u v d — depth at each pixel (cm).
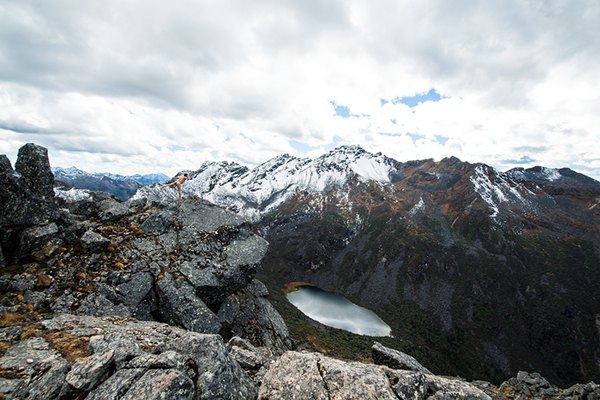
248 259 3438
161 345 1484
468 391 1498
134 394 1131
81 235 2955
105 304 2430
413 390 1419
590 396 2808
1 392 1170
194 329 2658
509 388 3175
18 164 2702
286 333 3856
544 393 3011
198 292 2936
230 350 1855
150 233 3278
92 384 1202
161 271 2909
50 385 1206
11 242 2497
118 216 3394
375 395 1327
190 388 1198
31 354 1452
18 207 2548
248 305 3697
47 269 2492
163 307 2714
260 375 1634
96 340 1584
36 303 2192
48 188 2780
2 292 2212
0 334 1614
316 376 1414
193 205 3838
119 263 2805
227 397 1264
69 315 2034
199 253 3250
